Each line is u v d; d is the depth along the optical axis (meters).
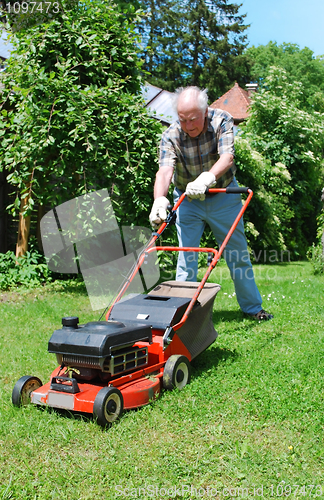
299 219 14.74
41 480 2.24
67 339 2.82
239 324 5.10
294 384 3.26
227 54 31.36
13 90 6.91
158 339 3.24
